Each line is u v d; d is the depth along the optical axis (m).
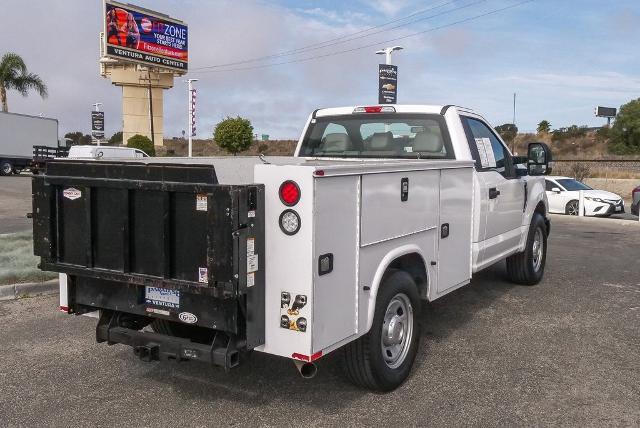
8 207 18.17
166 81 49.62
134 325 4.59
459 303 7.37
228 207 3.49
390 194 4.39
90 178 4.02
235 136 51.47
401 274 4.66
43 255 4.26
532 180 7.98
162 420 4.20
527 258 7.98
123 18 45.09
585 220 16.91
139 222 3.89
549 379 4.97
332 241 3.77
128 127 49.41
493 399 4.57
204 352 3.86
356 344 4.38
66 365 5.24
